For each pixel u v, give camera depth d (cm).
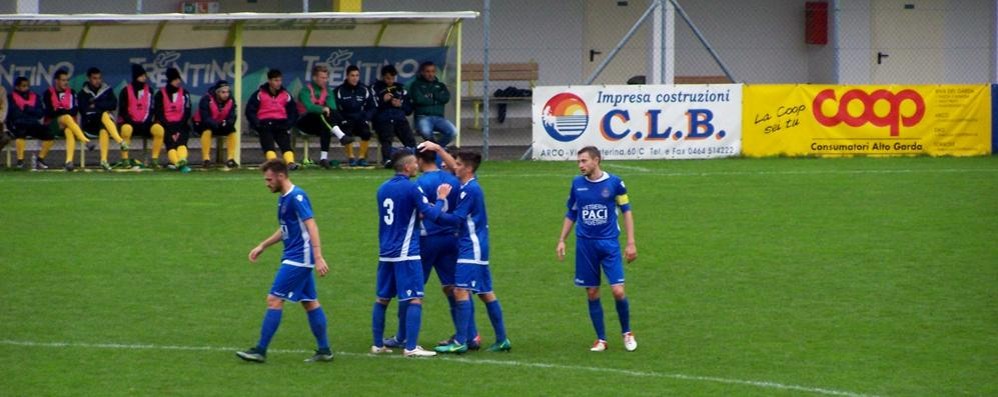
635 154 8656
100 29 8094
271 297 3609
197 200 6588
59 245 5406
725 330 4081
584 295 4612
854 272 4950
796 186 7256
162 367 3600
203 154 7925
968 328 4078
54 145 8975
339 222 5994
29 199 6556
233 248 5391
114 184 7150
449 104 8606
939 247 5425
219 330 4062
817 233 5759
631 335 3844
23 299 4466
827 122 8850
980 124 8950
